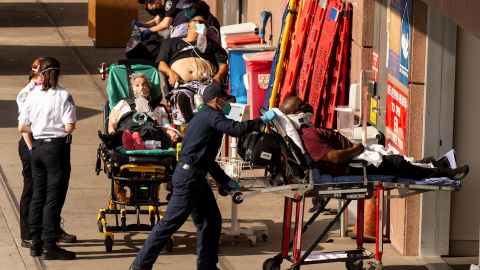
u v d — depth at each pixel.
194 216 24.84
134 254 27.52
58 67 26.58
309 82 35.50
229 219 31.48
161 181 27.16
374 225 29.50
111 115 30.88
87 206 32.56
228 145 38.56
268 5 48.38
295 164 23.92
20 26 77.81
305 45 36.41
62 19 82.62
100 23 67.69
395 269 26.53
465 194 27.77
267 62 39.88
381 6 30.45
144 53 44.97
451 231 27.91
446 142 27.14
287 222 25.12
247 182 25.61
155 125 30.19
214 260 25.02
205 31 39.72
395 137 28.78
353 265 25.92
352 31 33.25
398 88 28.31
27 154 27.39
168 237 24.28
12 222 30.30
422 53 26.70
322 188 23.52
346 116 28.09
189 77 38.91
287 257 25.41
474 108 27.33
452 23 26.45
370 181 23.77
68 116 26.34
